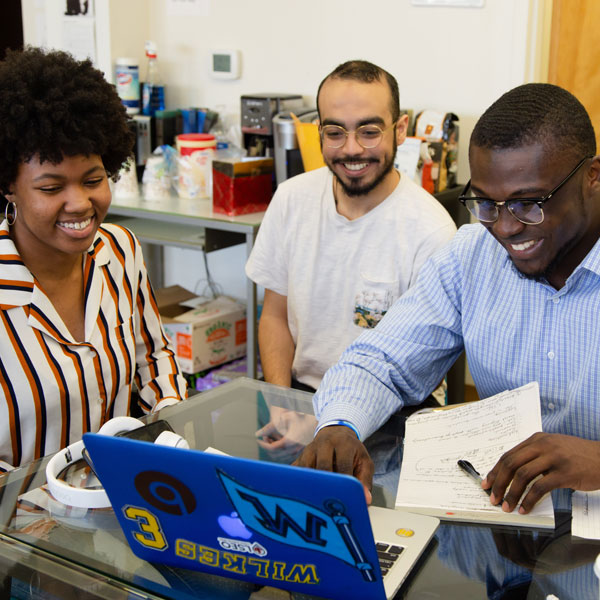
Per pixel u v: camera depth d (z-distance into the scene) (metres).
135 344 1.69
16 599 0.94
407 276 1.96
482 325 1.46
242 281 3.62
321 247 2.05
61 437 1.45
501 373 1.45
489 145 1.18
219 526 0.85
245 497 0.80
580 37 2.82
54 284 1.46
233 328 3.29
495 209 1.21
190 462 0.80
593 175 1.23
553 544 0.95
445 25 2.96
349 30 3.16
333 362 2.08
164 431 1.20
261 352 2.16
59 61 1.35
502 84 2.90
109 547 0.96
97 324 1.52
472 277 1.48
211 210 2.93
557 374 1.39
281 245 2.11
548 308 1.38
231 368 3.25
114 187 3.25
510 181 1.17
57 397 1.42
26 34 3.66
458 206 3.01
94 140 1.33
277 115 2.98
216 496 0.82
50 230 1.34
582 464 1.04
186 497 0.84
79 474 1.11
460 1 2.90
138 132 3.32
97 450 0.85
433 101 3.06
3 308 1.38
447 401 2.82
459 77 2.98
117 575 0.91
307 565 0.83
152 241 3.01
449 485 1.09
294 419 1.30
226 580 0.90
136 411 1.67
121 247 1.60
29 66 1.30
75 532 0.99
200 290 3.76
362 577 0.81
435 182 2.83
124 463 0.84
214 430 1.25
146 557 0.93
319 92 1.98
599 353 1.33
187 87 3.60
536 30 2.84
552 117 1.16
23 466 1.16
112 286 1.57
